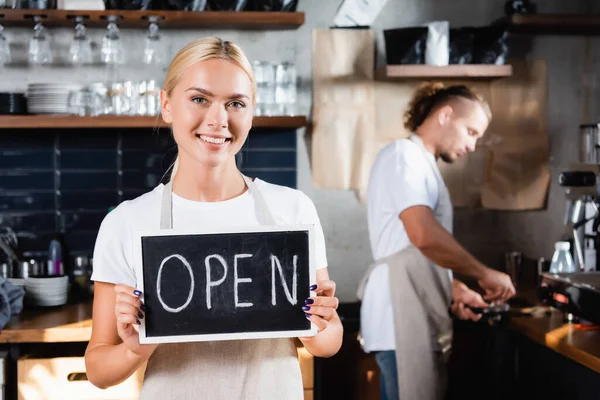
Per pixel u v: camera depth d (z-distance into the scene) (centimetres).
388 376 303
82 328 269
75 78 351
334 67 361
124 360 146
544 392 289
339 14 360
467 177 371
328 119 361
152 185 354
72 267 348
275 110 336
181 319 143
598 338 262
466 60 342
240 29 356
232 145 145
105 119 321
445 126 319
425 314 300
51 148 350
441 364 302
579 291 255
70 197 352
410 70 336
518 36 371
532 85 372
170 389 149
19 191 350
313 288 145
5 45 330
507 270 368
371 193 311
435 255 295
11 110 321
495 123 371
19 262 324
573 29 363
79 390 265
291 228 145
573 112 375
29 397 265
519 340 315
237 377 150
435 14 366
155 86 328
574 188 375
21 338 266
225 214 152
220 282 144
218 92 140
